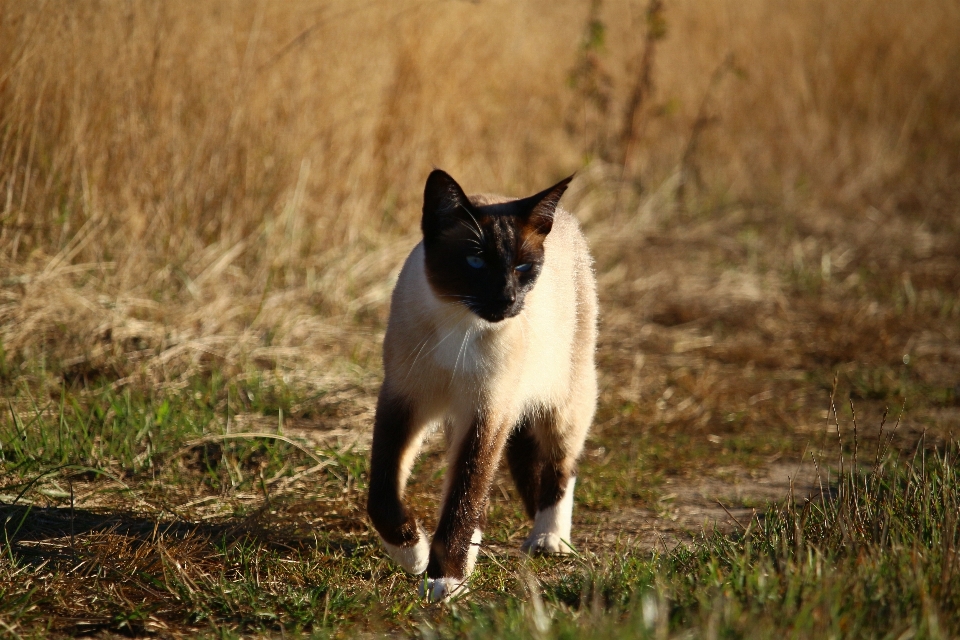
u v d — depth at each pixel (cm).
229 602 575
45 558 624
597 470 898
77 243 1124
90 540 648
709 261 1641
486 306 637
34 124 1073
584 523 789
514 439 759
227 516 732
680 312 1411
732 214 1872
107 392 898
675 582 545
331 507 765
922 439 752
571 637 454
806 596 483
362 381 1046
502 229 658
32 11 1080
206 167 1237
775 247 1731
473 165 1538
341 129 1351
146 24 1177
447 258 651
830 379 1190
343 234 1354
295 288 1242
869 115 2242
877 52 2284
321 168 1336
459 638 495
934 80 2333
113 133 1159
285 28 1317
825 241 1788
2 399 886
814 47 2272
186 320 1091
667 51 2125
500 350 648
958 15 2478
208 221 1242
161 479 789
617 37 2089
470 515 638
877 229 1845
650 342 1305
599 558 690
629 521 792
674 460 941
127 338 1031
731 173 2033
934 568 516
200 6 1239
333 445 887
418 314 655
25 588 575
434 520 771
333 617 564
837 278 1612
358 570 654
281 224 1281
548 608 540
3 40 1066
